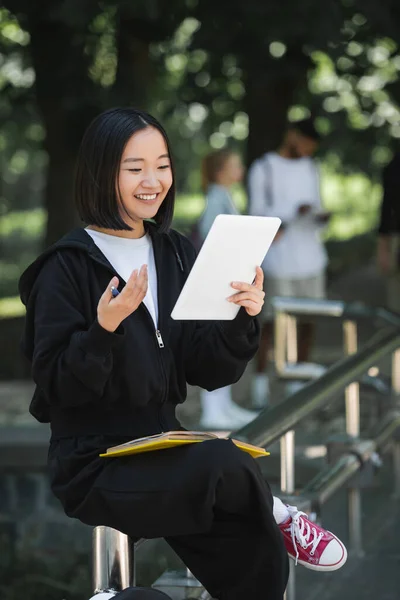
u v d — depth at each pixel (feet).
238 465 10.07
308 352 31.04
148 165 11.00
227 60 42.50
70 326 10.51
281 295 29.32
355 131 53.78
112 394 10.80
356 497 19.74
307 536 11.54
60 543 21.94
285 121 46.93
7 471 27.09
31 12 42.16
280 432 13.88
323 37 36.55
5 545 21.81
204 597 12.15
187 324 11.49
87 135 11.09
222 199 27.55
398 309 29.45
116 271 10.91
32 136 71.51
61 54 44.37
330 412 29.04
